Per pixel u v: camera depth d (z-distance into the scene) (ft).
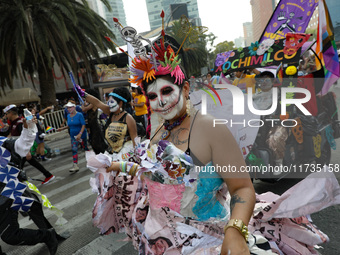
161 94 4.09
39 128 24.63
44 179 18.98
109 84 74.28
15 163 7.97
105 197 6.82
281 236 4.66
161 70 4.05
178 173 4.03
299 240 4.68
